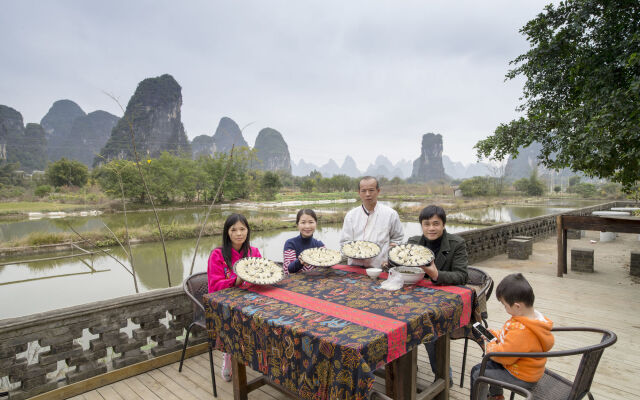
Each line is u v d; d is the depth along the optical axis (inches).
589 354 59.2
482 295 91.7
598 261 287.0
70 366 100.6
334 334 58.2
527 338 65.5
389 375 84.7
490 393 76.1
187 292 104.8
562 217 230.5
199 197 1948.8
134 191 1628.9
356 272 109.3
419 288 88.7
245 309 75.7
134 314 111.7
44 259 612.7
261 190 2357.3
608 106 157.2
